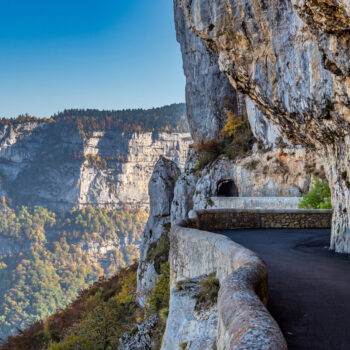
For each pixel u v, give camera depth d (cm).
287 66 1240
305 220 2172
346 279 827
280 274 892
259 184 4722
